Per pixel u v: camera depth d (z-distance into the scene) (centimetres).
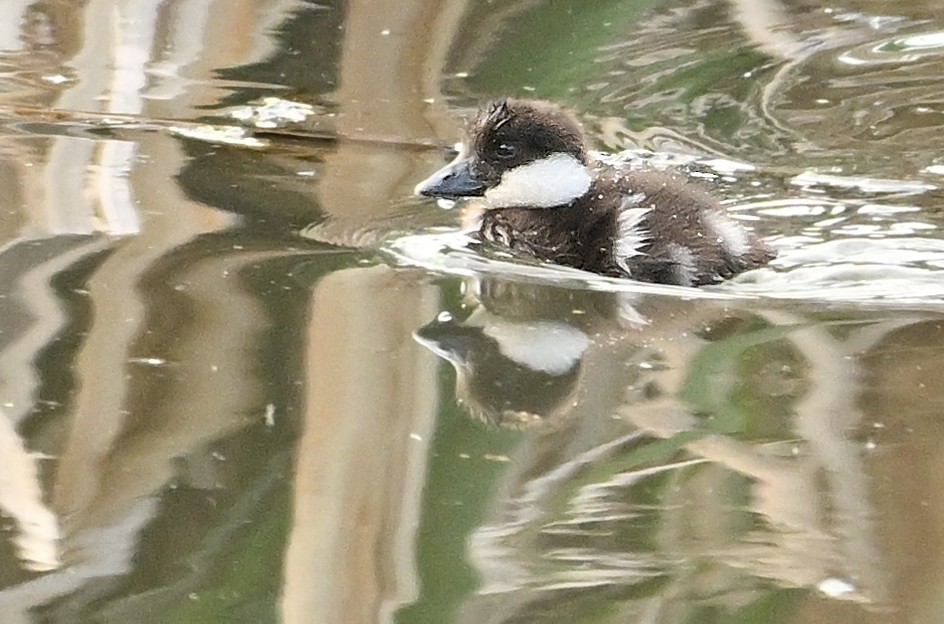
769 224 1012
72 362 761
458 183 1009
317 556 601
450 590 579
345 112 1217
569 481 667
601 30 1405
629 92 1269
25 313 815
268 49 1359
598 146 1158
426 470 675
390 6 1462
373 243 949
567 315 859
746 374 775
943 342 806
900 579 586
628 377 773
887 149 1146
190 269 884
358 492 653
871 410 727
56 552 608
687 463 682
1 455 677
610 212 970
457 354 793
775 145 1160
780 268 936
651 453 693
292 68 1316
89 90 1251
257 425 708
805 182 1086
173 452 683
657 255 928
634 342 821
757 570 594
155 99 1233
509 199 1004
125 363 761
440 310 852
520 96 1259
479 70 1320
